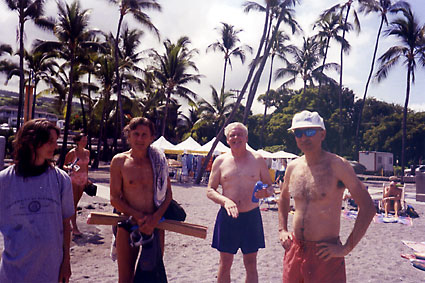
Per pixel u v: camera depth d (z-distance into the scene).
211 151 17.75
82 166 5.09
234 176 2.94
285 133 34.28
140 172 2.48
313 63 31.41
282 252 4.76
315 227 2.05
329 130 27.44
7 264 1.84
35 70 26.47
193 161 20.47
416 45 24.78
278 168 18.12
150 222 2.39
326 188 2.03
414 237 6.19
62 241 2.02
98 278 3.52
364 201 1.94
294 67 32.34
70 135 30.73
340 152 26.73
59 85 30.20
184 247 5.02
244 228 2.89
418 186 13.09
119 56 30.80
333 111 34.56
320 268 2.02
